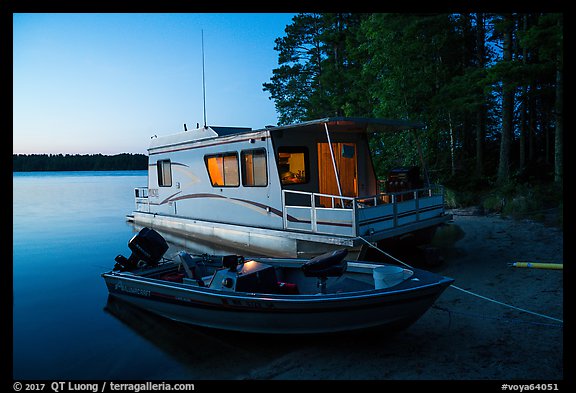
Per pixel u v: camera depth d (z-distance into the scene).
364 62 22.42
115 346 6.05
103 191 50.62
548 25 13.30
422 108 18.05
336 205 10.84
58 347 6.06
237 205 11.04
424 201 9.52
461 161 21.25
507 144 17.02
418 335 5.52
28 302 8.28
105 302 8.20
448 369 4.59
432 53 18.30
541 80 18.39
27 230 17.98
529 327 5.47
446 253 9.68
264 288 6.09
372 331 5.28
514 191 15.06
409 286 5.06
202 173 12.47
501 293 6.79
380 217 8.31
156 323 6.92
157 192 15.47
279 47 32.03
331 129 10.42
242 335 5.97
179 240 13.57
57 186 65.50
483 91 16.39
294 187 9.96
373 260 8.80
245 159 10.59
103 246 14.60
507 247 9.63
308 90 32.41
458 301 6.62
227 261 6.02
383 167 18.81
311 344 5.61
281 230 9.56
